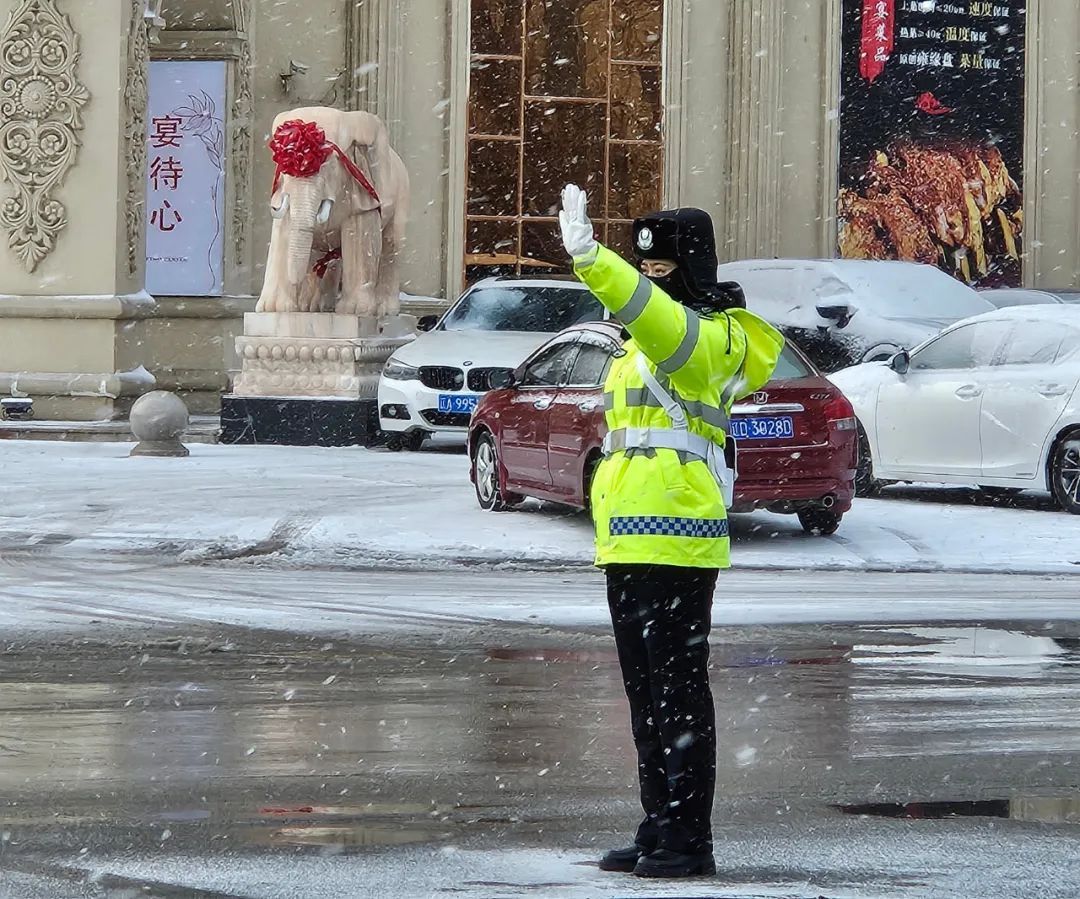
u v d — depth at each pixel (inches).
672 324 729.0
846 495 1908.2
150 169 3814.0
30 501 2198.6
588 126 4399.6
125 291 3321.9
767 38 4392.2
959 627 1451.8
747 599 1600.6
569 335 2047.2
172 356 3843.5
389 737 1033.5
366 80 4205.2
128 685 1191.6
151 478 2461.9
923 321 2910.9
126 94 3297.2
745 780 940.0
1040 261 4530.0
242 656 1306.6
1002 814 871.7
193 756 981.2
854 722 1086.4
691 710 754.8
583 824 846.5
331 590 1642.5
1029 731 1062.4
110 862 770.8
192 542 1929.1
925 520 2116.1
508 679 1219.9
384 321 3213.6
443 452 2987.2
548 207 4394.7
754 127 4399.6
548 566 1827.0
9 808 866.8
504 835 824.9
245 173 3909.9
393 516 2080.5
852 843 814.5
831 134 4436.5
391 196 3181.6
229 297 3841.0
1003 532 2023.9
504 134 4367.6
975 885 743.1
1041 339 2228.1
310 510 2129.7
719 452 766.5
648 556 745.0
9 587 1640.0
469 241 4375.0
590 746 1014.4
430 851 794.2
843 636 1402.6
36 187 3277.6
